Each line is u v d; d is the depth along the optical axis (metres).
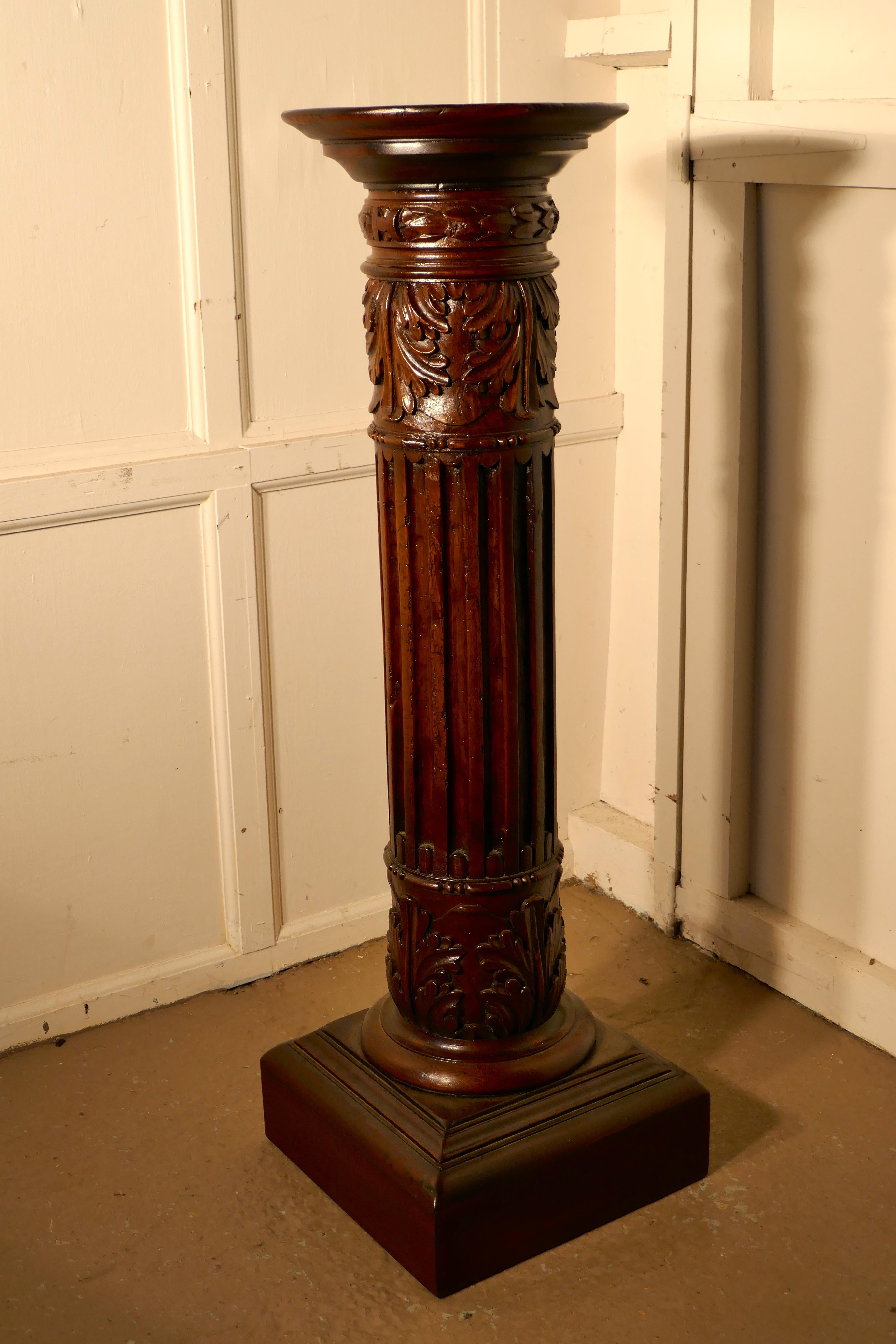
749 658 2.53
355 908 2.75
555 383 2.68
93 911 2.45
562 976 2.06
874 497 2.25
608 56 2.46
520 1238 1.92
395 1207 1.91
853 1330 1.80
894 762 2.31
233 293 2.30
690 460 2.51
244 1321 1.85
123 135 2.15
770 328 2.36
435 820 1.92
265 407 2.40
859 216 2.16
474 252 1.70
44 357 2.17
